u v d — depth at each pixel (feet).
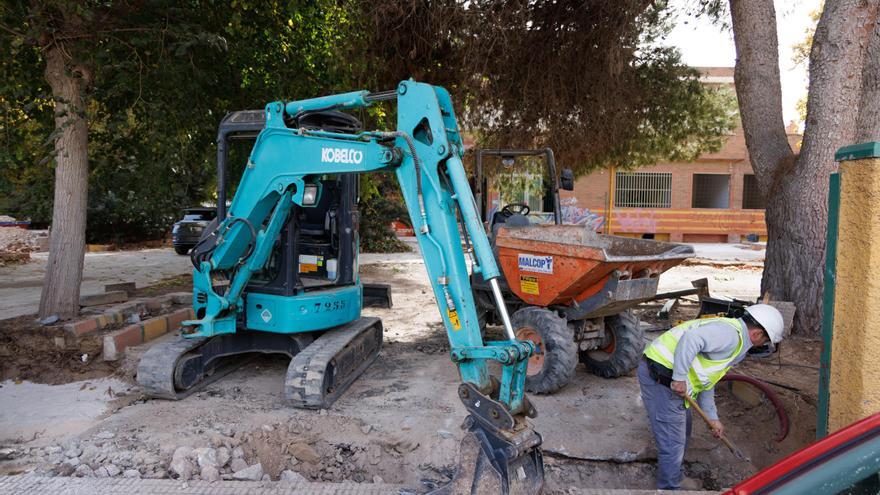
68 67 21.61
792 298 22.62
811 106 22.03
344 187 19.90
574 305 18.34
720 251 65.36
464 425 10.61
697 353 12.00
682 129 39.63
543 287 18.19
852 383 9.79
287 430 15.37
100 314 22.89
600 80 34.35
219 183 18.66
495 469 10.00
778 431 15.40
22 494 11.05
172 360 17.13
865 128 21.45
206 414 16.38
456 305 12.54
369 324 21.03
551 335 17.61
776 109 23.88
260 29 27.76
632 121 37.83
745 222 77.25
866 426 5.31
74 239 22.70
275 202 17.63
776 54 23.86
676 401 12.63
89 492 11.16
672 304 28.32
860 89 21.54
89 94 23.04
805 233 22.25
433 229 12.97
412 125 13.53
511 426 9.91
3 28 20.67
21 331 21.02
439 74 34.35
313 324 18.45
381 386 19.27
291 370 16.66
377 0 28.07
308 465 14.49
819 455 5.20
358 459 14.61
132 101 25.25
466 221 12.08
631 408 17.24
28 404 17.48
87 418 16.38
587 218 77.10
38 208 64.34
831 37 21.25
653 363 12.76
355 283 20.80
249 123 18.12
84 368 20.34
